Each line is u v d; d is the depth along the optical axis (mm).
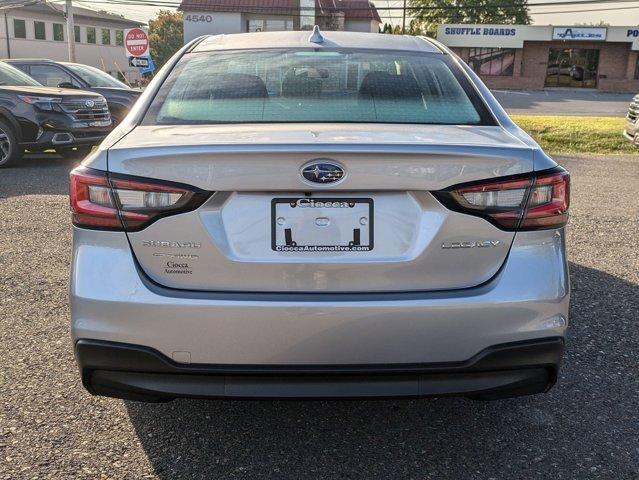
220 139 2311
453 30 45406
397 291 2281
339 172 2219
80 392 3090
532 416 2922
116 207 2281
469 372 2303
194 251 2262
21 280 4660
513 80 45844
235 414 2922
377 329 2234
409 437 2752
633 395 3109
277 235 2266
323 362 2258
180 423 2842
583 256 5352
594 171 10000
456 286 2303
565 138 13859
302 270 2260
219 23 41375
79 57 59562
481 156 2256
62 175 9336
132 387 2324
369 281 2271
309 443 2699
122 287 2266
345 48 3225
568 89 45344
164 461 2564
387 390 2279
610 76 45375
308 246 2271
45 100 10148
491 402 3043
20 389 3107
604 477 2475
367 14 43188
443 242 2271
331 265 2258
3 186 8320
